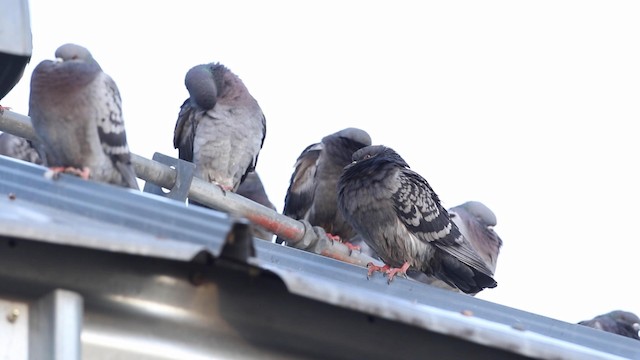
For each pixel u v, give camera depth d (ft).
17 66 41.83
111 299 26.32
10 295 25.46
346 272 43.19
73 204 30.63
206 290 27.27
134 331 26.45
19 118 55.42
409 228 62.34
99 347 26.03
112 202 29.50
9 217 25.23
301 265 43.06
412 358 29.96
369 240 63.72
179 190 53.57
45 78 45.70
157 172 52.95
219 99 71.20
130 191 29.45
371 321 29.35
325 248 65.26
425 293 41.11
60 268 25.90
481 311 40.01
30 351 25.30
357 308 26.27
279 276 25.62
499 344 28.55
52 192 31.27
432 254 63.26
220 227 26.23
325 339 28.86
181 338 26.91
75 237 23.98
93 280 26.18
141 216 28.55
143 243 24.50
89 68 46.14
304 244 63.87
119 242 24.23
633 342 40.68
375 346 29.50
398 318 26.86
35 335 25.39
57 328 25.16
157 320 26.73
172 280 26.91
